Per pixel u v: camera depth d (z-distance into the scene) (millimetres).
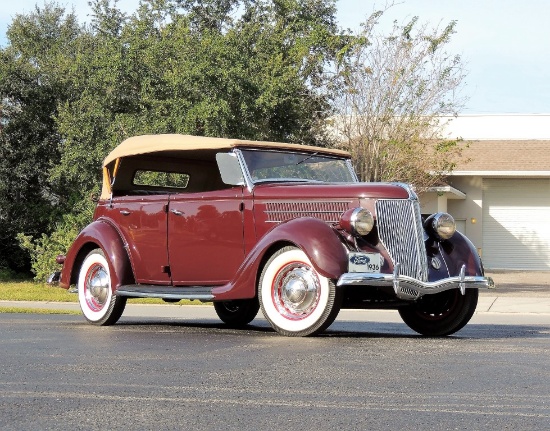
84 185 26766
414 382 5781
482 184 42875
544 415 4746
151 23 28516
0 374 6238
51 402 5160
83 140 25500
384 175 26422
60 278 11508
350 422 4562
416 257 8883
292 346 7859
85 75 25875
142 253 10695
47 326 10516
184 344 8117
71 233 26125
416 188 28359
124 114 24672
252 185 9680
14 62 30594
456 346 7891
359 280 8414
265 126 26406
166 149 10547
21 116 30438
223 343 8180
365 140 26484
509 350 7574
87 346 7988
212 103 23672
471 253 9297
